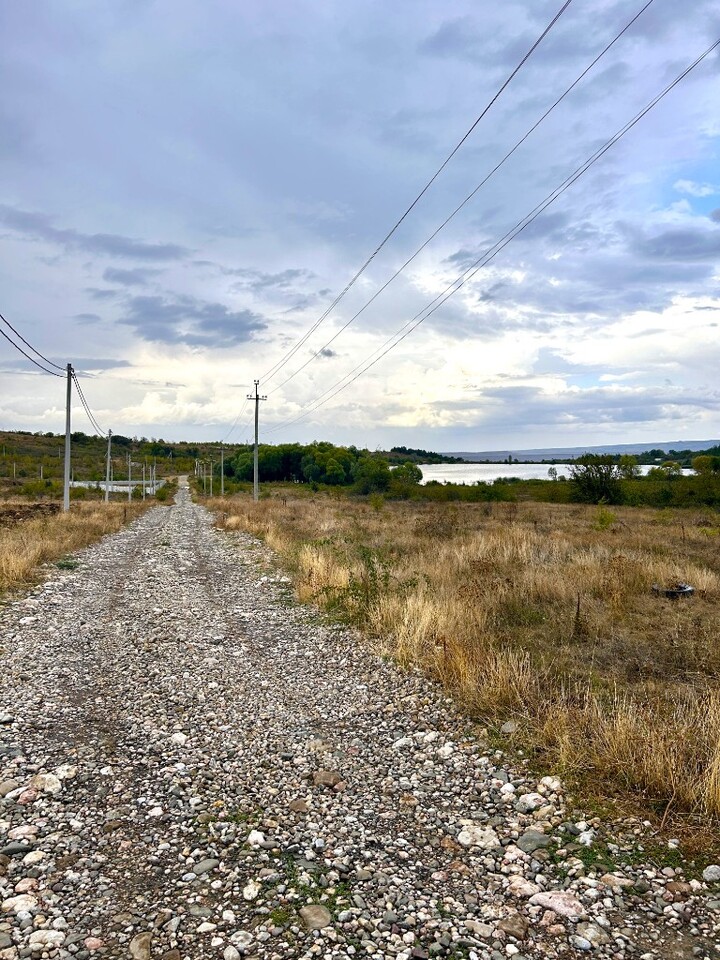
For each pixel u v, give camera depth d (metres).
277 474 105.62
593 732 5.59
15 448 118.56
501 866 4.04
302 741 6.03
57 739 5.98
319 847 4.22
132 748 5.82
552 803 4.79
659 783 4.75
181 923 3.44
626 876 3.90
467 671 7.18
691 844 4.15
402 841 4.32
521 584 11.66
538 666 7.62
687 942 3.34
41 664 8.23
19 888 3.70
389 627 9.74
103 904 3.59
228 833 4.38
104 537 26.30
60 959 3.14
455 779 5.26
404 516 30.56
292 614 11.47
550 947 3.31
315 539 20.86
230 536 26.77
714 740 5.17
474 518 28.31
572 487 47.31
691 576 12.34
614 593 10.73
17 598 12.23
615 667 7.67
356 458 93.00
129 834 4.35
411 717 6.58
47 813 4.61
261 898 3.67
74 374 33.53
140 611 11.75
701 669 7.55
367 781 5.24
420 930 3.42
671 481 46.59
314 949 3.24
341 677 7.89
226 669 8.25
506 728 6.07
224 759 5.62
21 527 24.16
